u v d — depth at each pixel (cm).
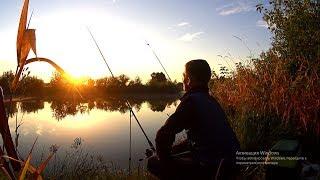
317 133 455
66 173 516
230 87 798
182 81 288
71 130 1440
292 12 868
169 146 261
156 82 5578
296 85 541
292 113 549
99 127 1541
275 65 675
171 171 268
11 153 88
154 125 1544
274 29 866
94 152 913
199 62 274
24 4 86
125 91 5325
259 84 643
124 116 2058
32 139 1141
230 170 255
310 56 717
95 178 507
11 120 1410
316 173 352
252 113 592
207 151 254
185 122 258
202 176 255
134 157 842
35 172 94
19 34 86
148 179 445
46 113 2317
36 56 87
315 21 814
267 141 497
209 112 257
